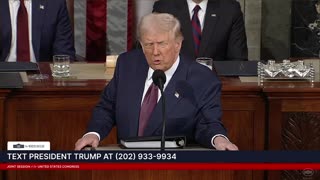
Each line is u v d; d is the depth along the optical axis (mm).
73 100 14141
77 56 22859
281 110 13961
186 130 11328
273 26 23078
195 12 18328
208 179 9328
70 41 19797
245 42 18688
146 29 11062
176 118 11258
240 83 14445
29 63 16344
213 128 11008
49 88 13977
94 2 22703
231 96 14117
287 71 14891
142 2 23125
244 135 14281
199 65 11672
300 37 23031
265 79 14875
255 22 23094
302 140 14148
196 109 11320
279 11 23016
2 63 16250
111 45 22953
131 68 11836
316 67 16500
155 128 11320
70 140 14266
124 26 22875
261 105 14188
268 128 14047
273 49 23172
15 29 19219
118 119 11703
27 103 14039
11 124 14039
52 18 19484
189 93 11352
